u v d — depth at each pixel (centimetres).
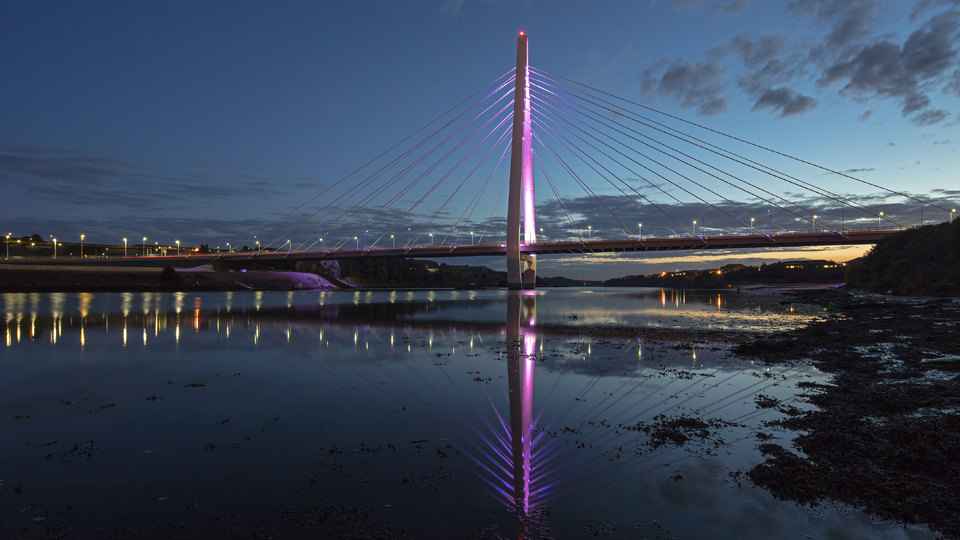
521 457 703
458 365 1425
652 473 640
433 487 604
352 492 589
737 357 1542
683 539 479
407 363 1459
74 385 1143
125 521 516
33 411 920
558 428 831
